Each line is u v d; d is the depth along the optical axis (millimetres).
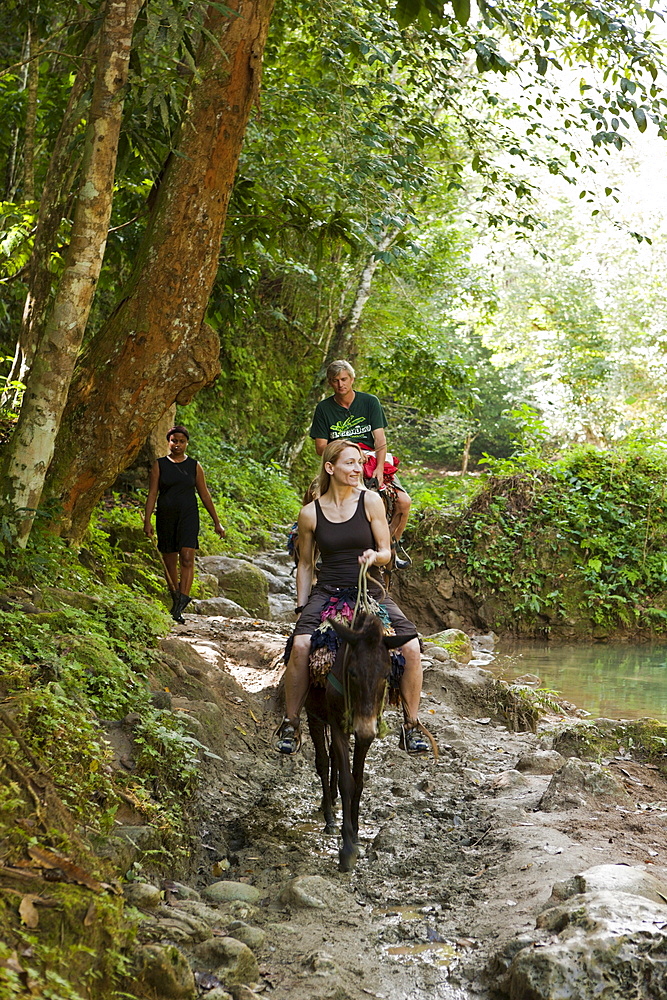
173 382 8492
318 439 7477
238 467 20953
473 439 36344
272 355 24891
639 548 16578
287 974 4051
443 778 6949
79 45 8391
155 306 8273
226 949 3973
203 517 16422
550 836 5500
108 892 3689
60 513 8344
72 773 4594
